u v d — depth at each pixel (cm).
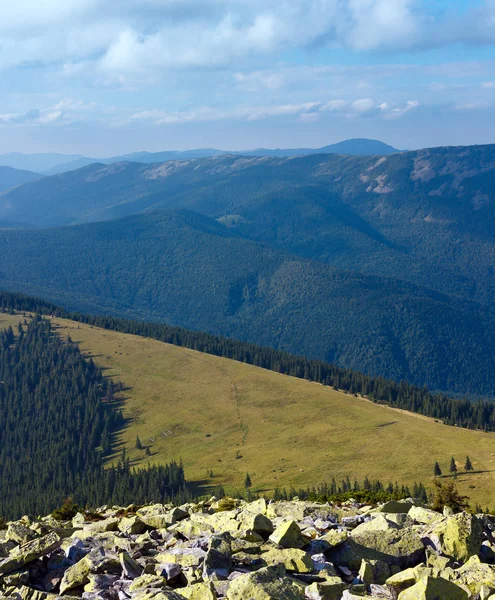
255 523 2611
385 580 2072
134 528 3034
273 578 1902
